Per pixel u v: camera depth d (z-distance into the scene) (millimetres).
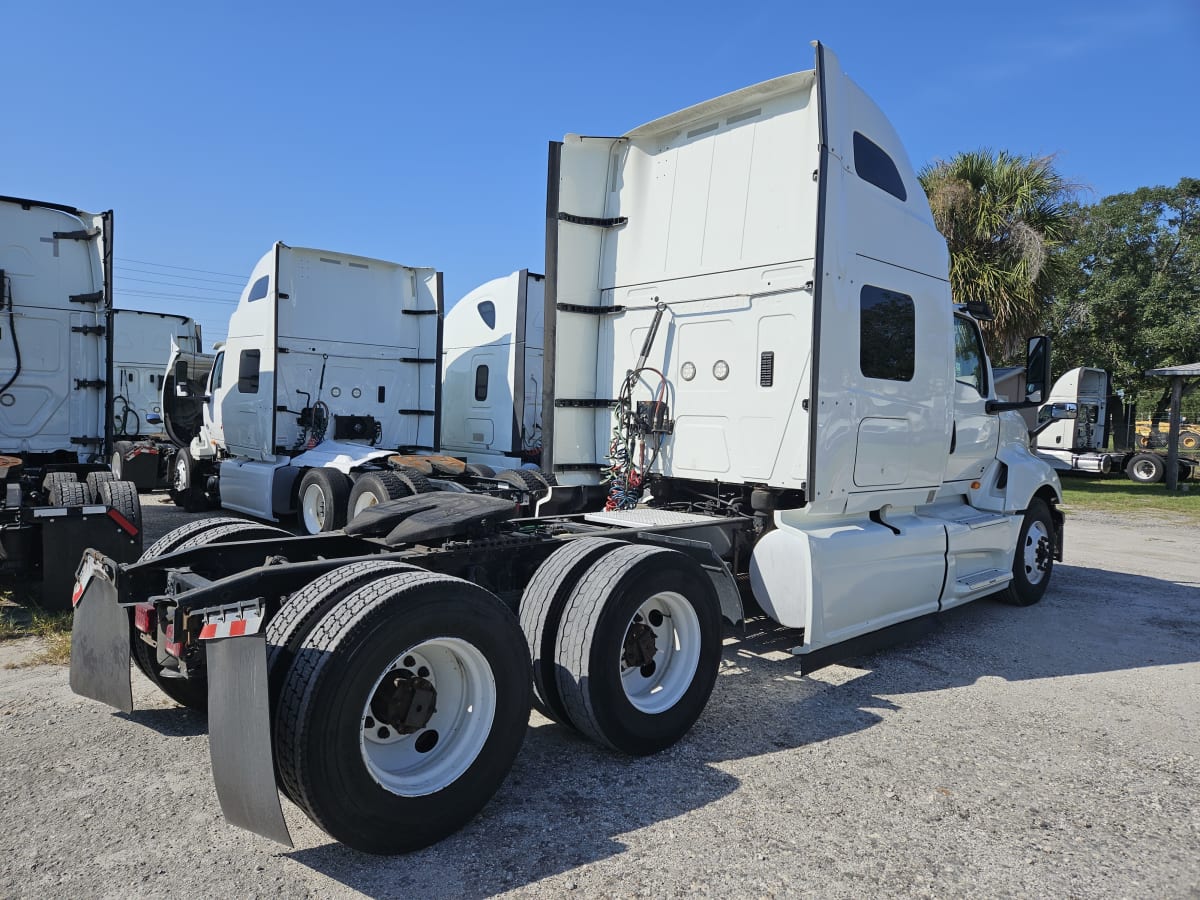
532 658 3609
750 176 5008
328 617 2779
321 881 2658
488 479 7730
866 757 3754
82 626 3643
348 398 9875
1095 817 3207
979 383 6555
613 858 2838
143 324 16109
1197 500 16750
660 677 3934
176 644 2881
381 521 4102
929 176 17422
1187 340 27547
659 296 5500
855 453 4883
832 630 4617
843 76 4750
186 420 13117
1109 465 21062
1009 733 4082
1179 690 4809
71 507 5762
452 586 2988
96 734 3818
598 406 5910
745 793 3361
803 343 4688
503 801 3270
